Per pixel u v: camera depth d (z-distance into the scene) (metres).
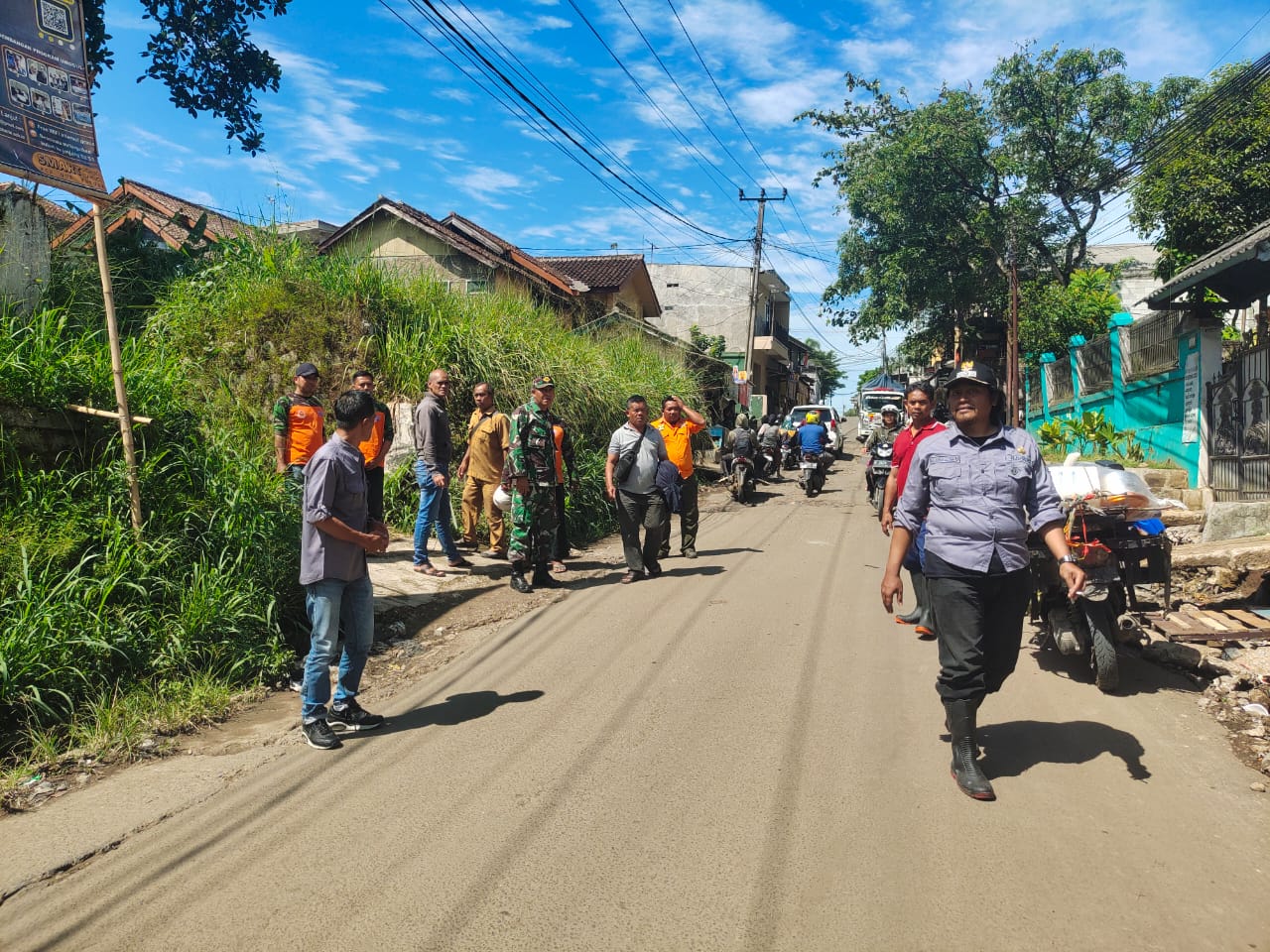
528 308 13.54
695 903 3.02
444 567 8.54
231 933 2.88
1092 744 4.40
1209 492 11.01
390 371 10.45
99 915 3.01
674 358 19.70
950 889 3.10
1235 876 3.18
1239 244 9.48
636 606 7.33
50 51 5.60
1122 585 5.45
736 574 8.72
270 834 3.57
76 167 5.73
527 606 7.38
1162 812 3.67
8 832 3.64
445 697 5.25
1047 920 2.91
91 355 6.29
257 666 5.63
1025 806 3.72
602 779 4.02
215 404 9.63
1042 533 3.91
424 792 3.93
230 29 15.55
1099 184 19.14
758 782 3.96
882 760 4.21
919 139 26.59
